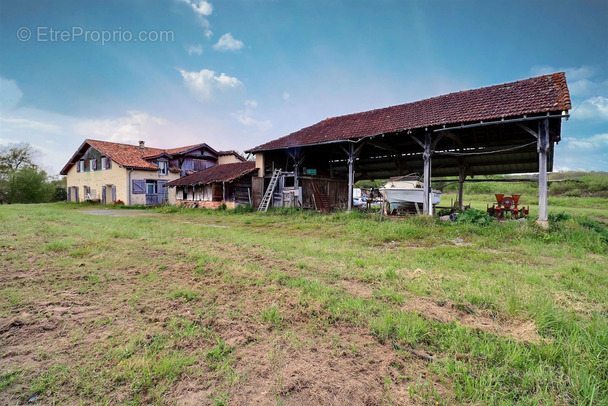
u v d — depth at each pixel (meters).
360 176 20.44
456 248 6.94
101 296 3.72
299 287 4.13
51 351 2.50
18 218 11.46
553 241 7.71
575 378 2.21
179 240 7.62
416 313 3.27
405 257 6.02
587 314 3.37
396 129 11.50
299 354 2.56
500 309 3.38
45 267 4.84
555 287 4.21
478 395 2.05
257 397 2.04
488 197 32.66
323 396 2.05
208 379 2.21
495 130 11.89
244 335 2.85
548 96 9.16
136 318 3.14
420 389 2.12
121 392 2.05
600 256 6.32
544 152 8.78
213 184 18.95
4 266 4.86
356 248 7.02
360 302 3.55
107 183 25.42
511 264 5.65
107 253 5.90
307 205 16.70
